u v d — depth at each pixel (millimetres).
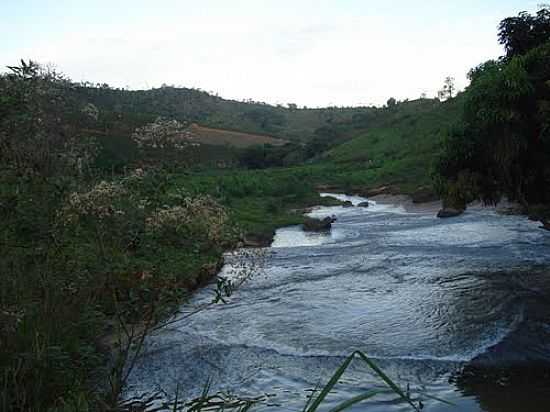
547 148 11211
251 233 20531
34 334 4957
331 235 21641
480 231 19703
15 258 5258
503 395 6020
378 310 9680
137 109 54844
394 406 5785
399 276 12516
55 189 5098
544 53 10820
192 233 4785
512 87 10516
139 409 5906
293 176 45812
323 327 8812
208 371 7023
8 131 5023
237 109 136250
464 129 12320
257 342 8156
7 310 4590
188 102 121562
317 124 131375
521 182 11961
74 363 5211
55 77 5977
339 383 6523
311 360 7340
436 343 7781
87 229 5195
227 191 32938
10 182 5082
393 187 39500
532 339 7707
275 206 29594
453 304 9750
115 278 4984
